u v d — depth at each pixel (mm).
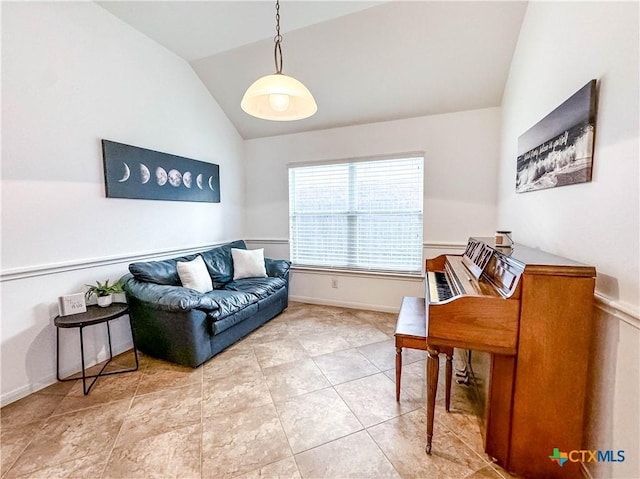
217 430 1632
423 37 2516
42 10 2016
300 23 2576
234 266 3428
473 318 1311
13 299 1926
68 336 2215
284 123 3727
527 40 2156
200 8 2379
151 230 2875
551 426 1284
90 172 2338
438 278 2215
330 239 3801
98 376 2162
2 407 1850
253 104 1890
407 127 3264
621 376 1129
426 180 3232
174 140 3090
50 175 2092
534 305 1243
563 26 1613
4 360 1885
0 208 1856
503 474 1348
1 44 1833
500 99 2852
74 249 2248
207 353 2371
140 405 1853
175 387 2045
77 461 1436
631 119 1096
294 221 3992
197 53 3049
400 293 3465
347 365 2324
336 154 3633
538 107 1943
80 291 2293
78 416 1757
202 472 1367
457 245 3150
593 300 1229
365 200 3580
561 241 1603
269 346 2658
